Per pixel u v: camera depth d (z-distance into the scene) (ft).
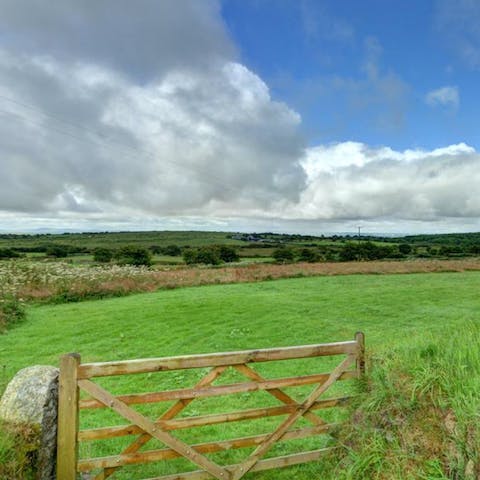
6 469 13.10
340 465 17.08
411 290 85.92
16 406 14.80
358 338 18.99
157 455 16.25
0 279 78.07
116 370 15.39
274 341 46.16
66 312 65.00
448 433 14.61
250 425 24.30
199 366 16.31
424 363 18.06
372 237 366.22
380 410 17.30
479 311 62.95
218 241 351.05
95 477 15.87
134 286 89.15
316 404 18.42
